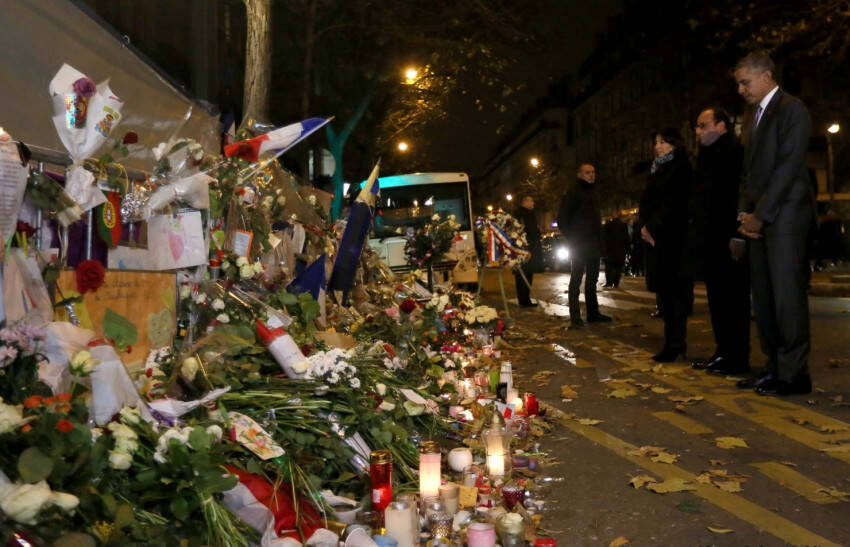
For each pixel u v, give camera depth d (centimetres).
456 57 2108
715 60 2847
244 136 646
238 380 372
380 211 1812
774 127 609
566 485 409
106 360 290
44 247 329
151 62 559
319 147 2316
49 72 416
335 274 676
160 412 321
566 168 7525
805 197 600
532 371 782
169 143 453
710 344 935
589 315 1223
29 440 223
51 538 210
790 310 604
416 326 666
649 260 820
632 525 349
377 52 2142
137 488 266
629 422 546
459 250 1806
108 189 381
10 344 247
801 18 1750
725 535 335
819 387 639
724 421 539
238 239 537
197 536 267
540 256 1580
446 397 536
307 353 441
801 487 396
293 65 2080
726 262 723
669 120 3541
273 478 322
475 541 295
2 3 383
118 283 370
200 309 441
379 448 390
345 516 323
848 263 2947
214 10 1302
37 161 330
